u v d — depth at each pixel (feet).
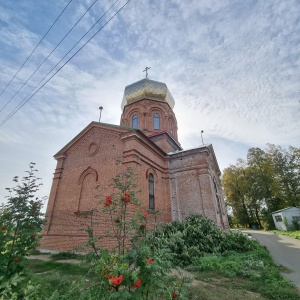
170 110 81.92
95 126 53.42
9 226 14.56
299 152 130.31
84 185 49.11
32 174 16.53
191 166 57.26
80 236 41.45
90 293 9.13
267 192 123.44
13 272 13.11
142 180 45.27
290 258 35.37
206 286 20.75
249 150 137.08
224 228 66.64
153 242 11.50
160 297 13.56
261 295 18.65
